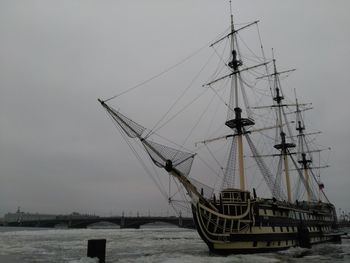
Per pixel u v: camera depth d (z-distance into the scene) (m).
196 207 44.53
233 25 63.97
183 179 43.75
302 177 97.00
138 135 42.12
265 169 69.94
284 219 56.53
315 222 76.06
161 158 43.03
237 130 58.31
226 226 44.97
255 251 47.09
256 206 48.06
